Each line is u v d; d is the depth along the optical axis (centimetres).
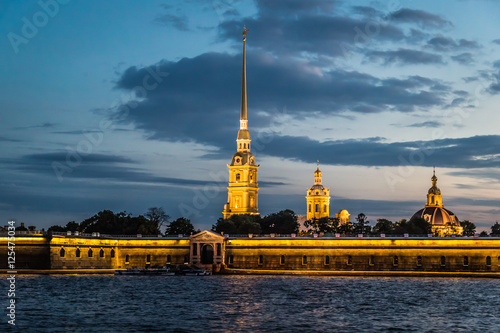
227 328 13325
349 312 15512
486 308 16238
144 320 14150
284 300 17750
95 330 13012
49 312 15138
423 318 14662
